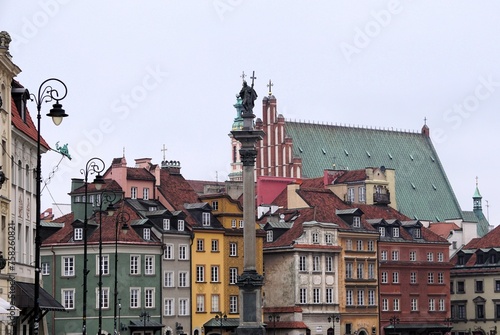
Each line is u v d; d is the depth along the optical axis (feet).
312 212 599.16
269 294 583.17
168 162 628.28
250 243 331.57
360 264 604.08
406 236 639.35
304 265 576.20
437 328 634.02
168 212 528.63
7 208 298.35
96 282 501.15
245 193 332.39
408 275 628.69
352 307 594.65
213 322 538.47
